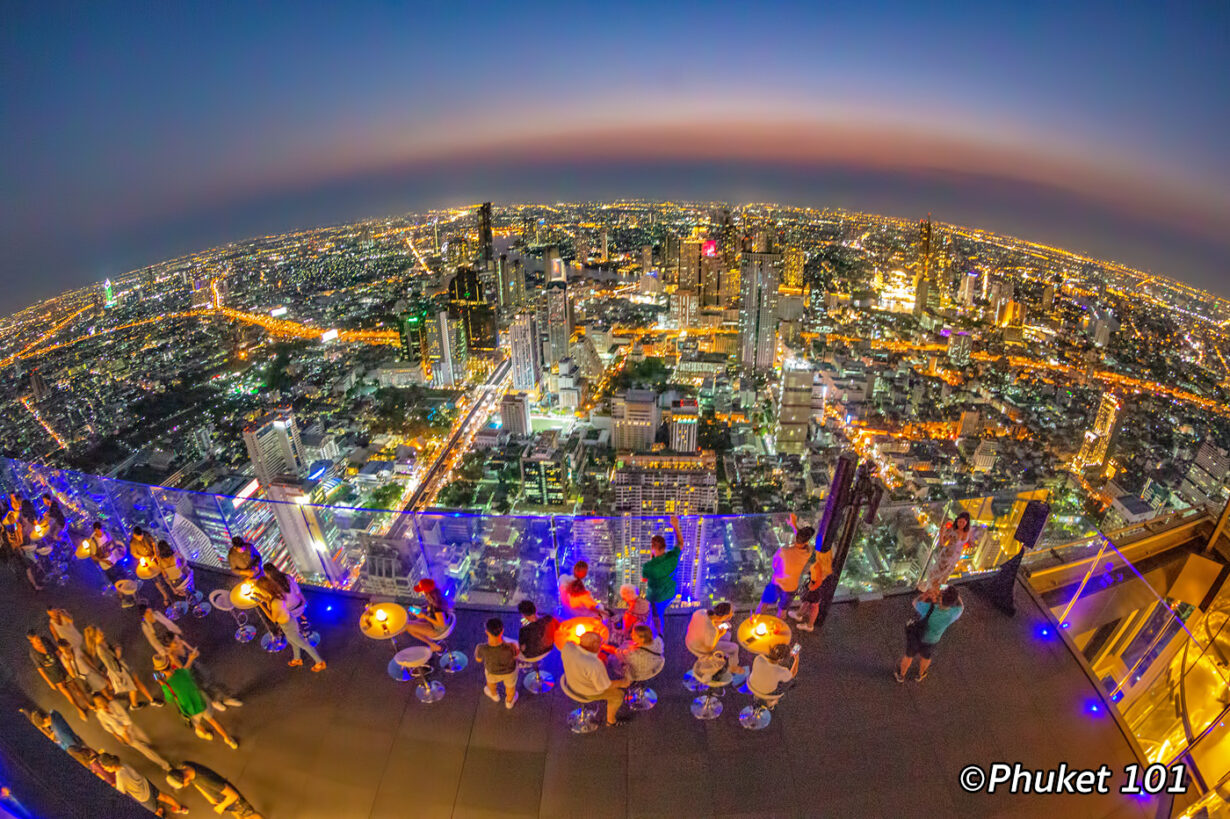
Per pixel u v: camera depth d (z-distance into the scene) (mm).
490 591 7328
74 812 5148
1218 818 5125
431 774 5586
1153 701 6793
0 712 5996
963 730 5789
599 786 5418
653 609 6512
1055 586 7395
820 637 6770
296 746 5898
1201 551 8555
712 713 5969
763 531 7199
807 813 5160
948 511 7273
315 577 7871
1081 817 5117
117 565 8492
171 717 6289
